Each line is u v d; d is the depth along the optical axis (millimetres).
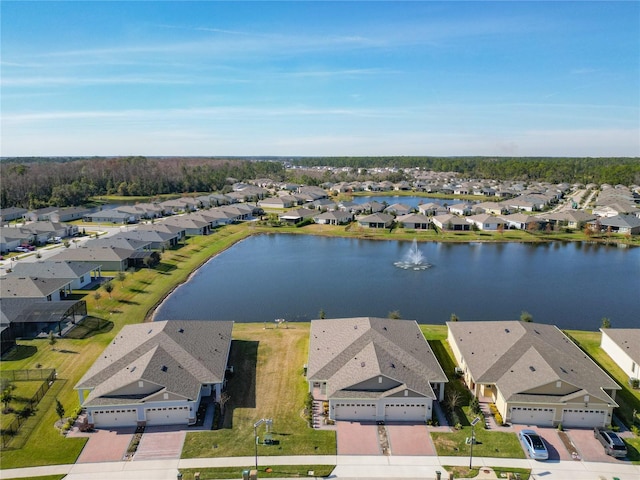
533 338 41844
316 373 38562
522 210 154750
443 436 33594
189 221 118250
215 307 64250
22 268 66625
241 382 41406
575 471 29812
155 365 36812
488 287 74062
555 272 83375
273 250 102812
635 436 33844
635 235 115375
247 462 30562
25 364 44188
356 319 47344
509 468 30031
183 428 34375
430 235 116250
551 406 34688
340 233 119562
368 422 35406
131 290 68000
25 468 29891
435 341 49875
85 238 106875
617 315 61688
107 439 33031
